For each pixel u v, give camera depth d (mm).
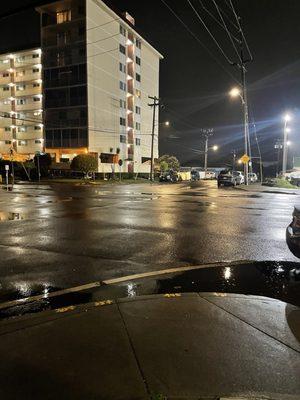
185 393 2744
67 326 3869
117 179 51750
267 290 5309
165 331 3766
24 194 24688
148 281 5738
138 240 8953
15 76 63969
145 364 3125
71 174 53250
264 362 3182
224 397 2705
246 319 4105
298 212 6172
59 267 6500
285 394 2742
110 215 13672
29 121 62219
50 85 55125
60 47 53969
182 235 9664
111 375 2959
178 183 48938
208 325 3930
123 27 61844
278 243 8727
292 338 3654
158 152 82062
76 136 54031
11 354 3281
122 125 62531
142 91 69875
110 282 5676
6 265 6621
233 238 9305
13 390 2766
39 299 4941
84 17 51844
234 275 6078
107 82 57344
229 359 3223
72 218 12805
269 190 30641
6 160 51969
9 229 10477
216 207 16828
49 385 2826
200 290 5324
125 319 4066
